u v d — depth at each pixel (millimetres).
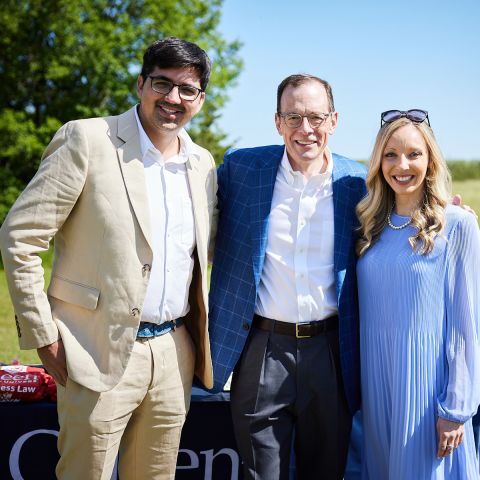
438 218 2293
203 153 2436
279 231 2447
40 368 2684
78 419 2107
